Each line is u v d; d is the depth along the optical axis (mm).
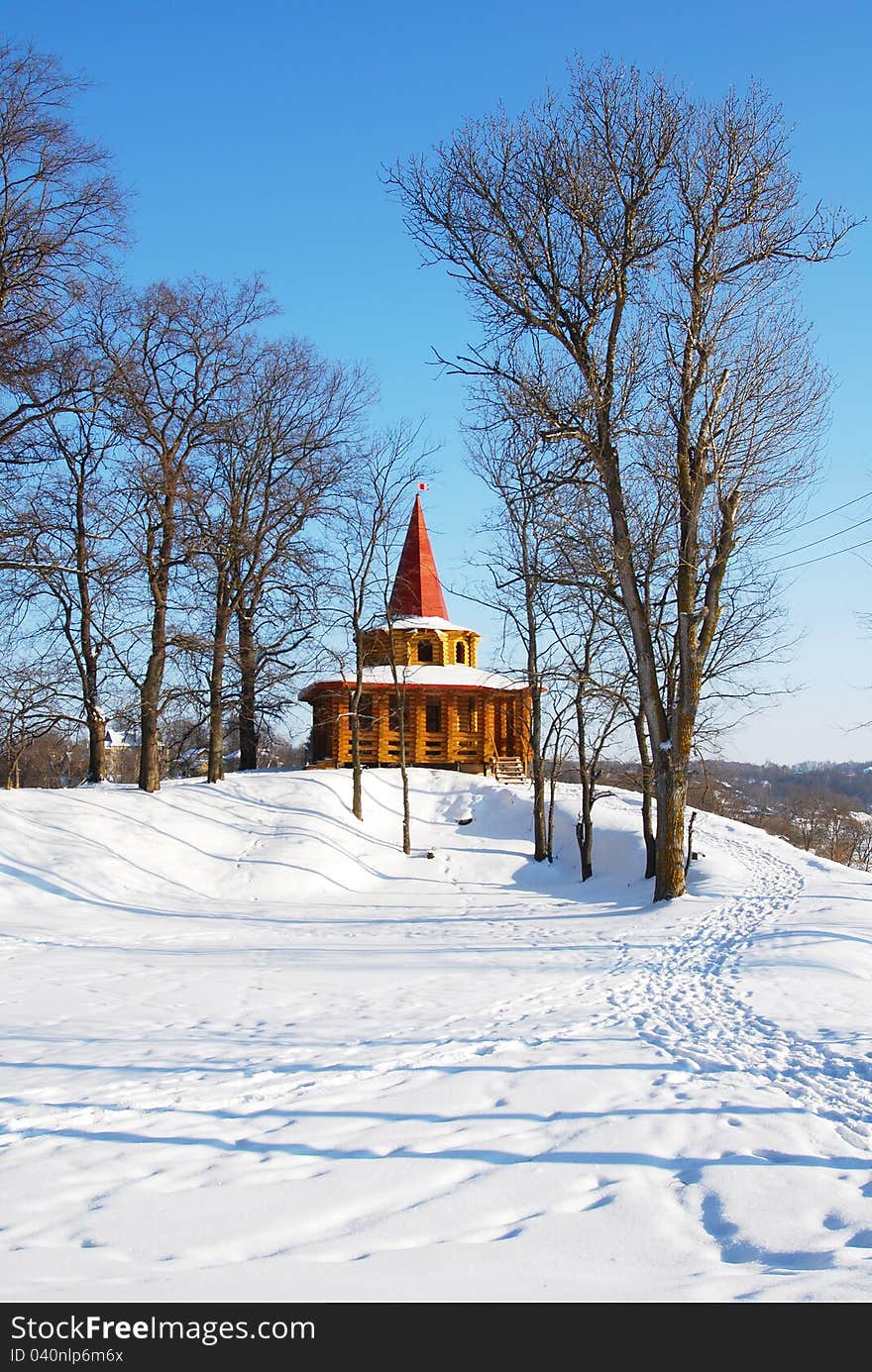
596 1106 8195
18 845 25922
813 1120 7867
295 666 36594
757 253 23672
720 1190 6312
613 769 42031
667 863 25328
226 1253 5145
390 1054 9695
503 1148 7023
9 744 31906
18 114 23141
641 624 25141
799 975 14758
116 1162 6559
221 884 28516
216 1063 9172
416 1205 5926
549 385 24875
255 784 36812
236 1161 6633
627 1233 5562
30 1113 7516
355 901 28016
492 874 33000
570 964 16547
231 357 33281
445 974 15188
